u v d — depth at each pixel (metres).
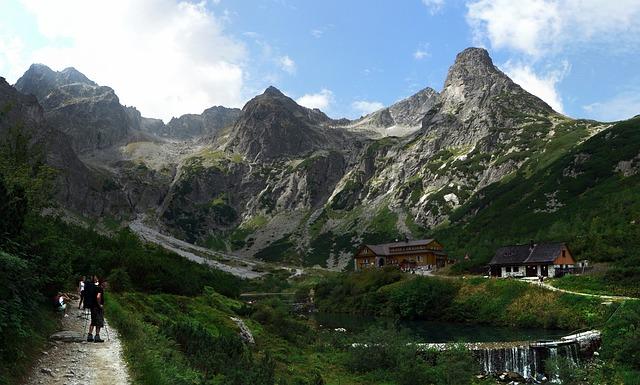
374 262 155.00
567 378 45.84
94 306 23.30
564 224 135.62
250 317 65.31
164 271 55.03
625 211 120.38
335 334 67.38
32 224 27.69
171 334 29.59
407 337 52.31
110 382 17.02
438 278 98.12
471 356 49.06
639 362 44.53
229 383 24.55
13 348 16.39
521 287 81.94
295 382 36.84
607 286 77.50
